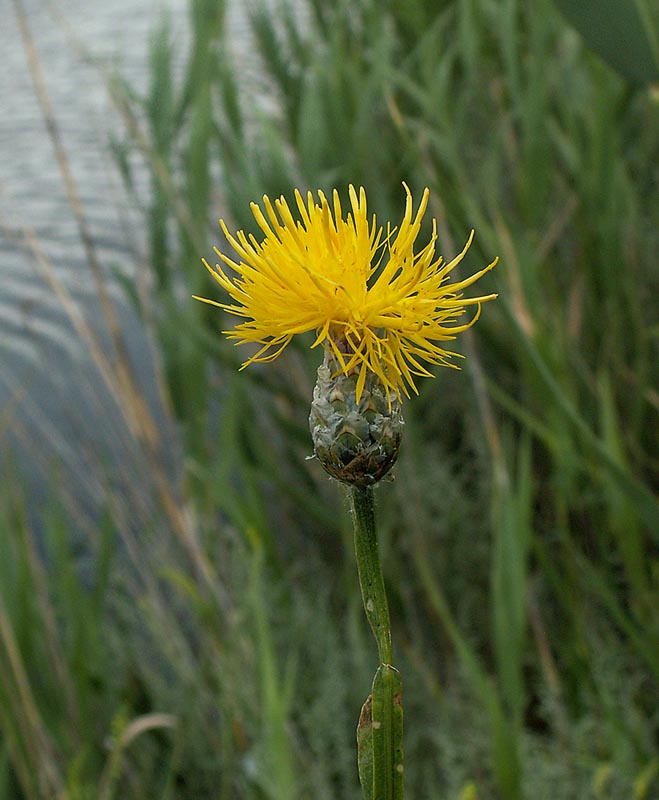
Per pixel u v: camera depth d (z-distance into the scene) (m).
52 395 0.77
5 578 0.47
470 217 0.44
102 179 1.08
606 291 0.52
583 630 0.46
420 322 0.19
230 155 0.57
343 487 0.20
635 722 0.43
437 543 0.53
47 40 1.55
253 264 0.20
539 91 0.50
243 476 0.54
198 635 0.54
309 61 0.61
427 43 0.56
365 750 0.19
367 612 0.19
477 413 0.53
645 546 0.51
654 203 0.57
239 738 0.48
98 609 0.51
